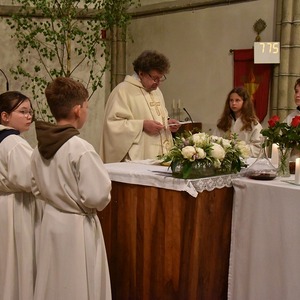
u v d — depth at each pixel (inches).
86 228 86.8
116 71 287.4
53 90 86.4
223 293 108.8
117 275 109.3
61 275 85.7
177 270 99.0
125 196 106.0
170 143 147.8
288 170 107.7
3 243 99.5
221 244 106.0
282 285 96.3
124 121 143.6
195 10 260.8
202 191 97.8
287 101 226.5
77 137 85.2
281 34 224.7
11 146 96.0
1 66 255.9
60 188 84.5
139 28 286.7
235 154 105.6
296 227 93.7
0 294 100.2
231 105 165.6
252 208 101.0
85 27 263.4
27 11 243.8
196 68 263.0
